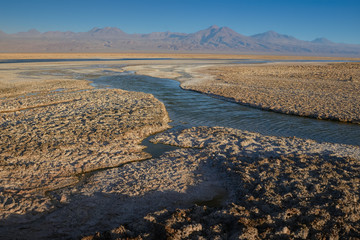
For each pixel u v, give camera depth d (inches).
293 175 328.8
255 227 231.9
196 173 362.6
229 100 861.2
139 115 633.0
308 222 235.1
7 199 292.4
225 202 296.7
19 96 904.3
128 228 240.7
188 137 501.7
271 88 1063.6
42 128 520.4
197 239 217.6
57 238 239.0
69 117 600.7
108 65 2367.1
